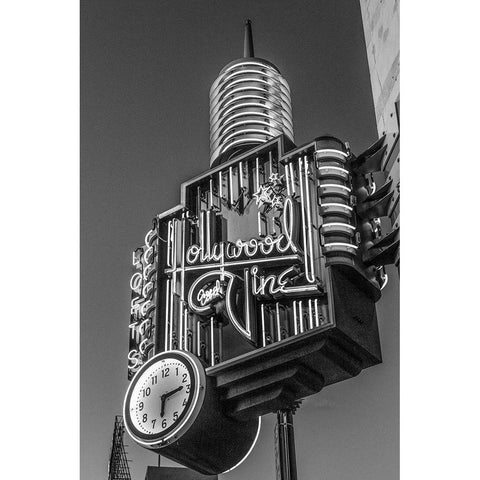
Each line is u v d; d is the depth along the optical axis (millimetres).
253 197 21797
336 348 17828
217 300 20172
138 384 20234
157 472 23078
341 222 18984
